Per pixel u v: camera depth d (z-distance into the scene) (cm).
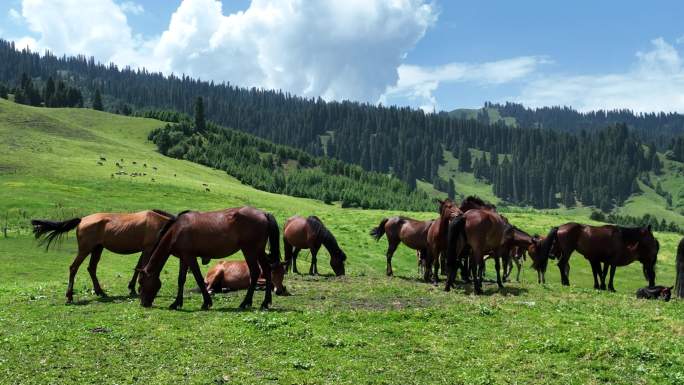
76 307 1551
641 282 4178
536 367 1033
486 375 990
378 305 1578
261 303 1585
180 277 1502
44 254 3089
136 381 952
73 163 8962
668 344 1137
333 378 978
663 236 6241
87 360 1036
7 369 981
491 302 1602
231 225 1477
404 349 1145
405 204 18100
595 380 972
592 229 2286
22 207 5278
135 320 1342
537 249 2477
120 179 8212
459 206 2225
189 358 1055
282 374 985
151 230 1723
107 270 2697
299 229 2356
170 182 8875
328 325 1321
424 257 2375
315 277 2258
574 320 1380
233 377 972
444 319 1385
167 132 19212
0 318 1388
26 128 12038
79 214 5159
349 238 4972
